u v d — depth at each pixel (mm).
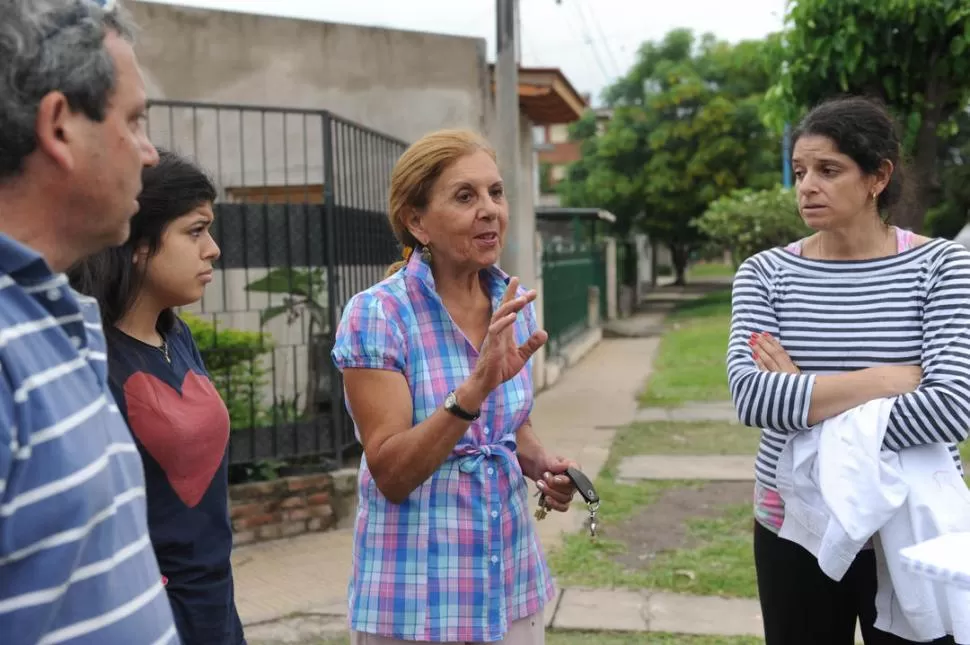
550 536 5238
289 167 7668
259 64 7578
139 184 1310
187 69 7398
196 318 5375
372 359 1979
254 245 5332
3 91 1138
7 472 1064
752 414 2281
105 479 1182
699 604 4219
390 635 1997
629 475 6691
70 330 1190
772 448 2395
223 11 7477
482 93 8211
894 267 2297
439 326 2078
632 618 4062
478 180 2012
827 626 2367
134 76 1288
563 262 13180
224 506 2139
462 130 2090
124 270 2041
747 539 5129
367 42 7867
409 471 1894
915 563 1673
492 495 2049
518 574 2121
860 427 2123
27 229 1220
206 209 2143
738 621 4016
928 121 4652
